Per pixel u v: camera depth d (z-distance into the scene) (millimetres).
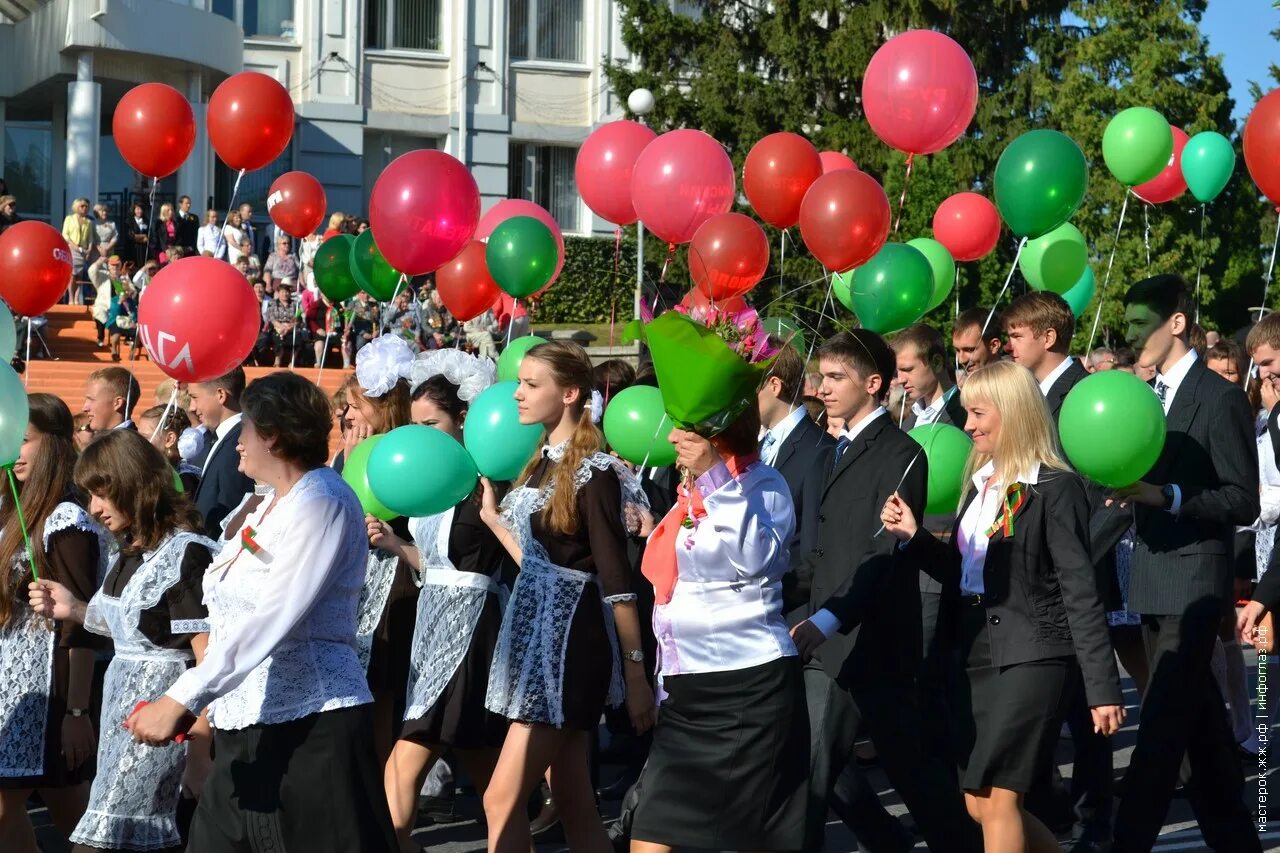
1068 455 4918
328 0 27375
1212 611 5395
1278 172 5758
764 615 4387
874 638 5184
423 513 5051
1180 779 5898
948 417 6812
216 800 4074
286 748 4020
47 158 24750
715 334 4227
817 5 24047
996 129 23797
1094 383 4836
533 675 4844
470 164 28500
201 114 22953
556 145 29266
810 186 6301
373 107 27922
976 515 5016
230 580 4051
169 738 3850
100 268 17969
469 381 6047
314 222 8883
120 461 4785
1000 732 4793
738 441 4438
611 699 5094
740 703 4348
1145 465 4828
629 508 4969
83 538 5094
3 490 5270
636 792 5891
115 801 4750
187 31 22344
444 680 5324
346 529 4074
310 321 17906
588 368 5090
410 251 6535
